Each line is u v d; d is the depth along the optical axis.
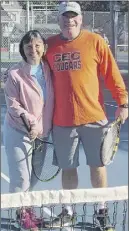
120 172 6.80
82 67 4.50
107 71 4.61
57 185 5.93
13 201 3.80
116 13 17.92
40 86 4.53
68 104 4.56
